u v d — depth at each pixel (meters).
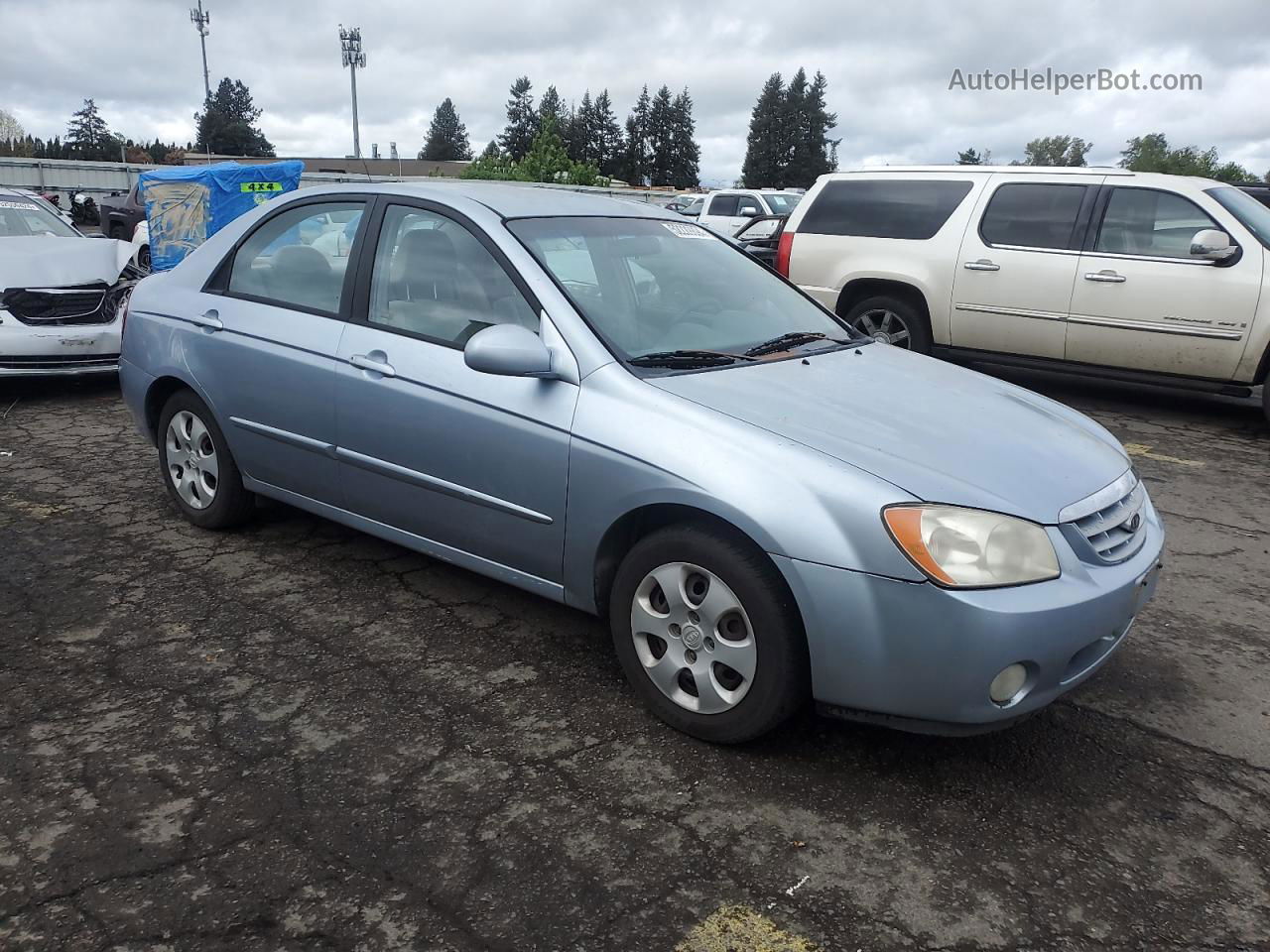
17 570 4.22
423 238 3.77
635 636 3.12
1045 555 2.70
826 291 8.94
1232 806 2.83
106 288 7.68
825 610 2.68
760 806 2.75
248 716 3.12
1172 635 3.96
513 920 2.29
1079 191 7.83
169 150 97.56
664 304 3.73
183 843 2.52
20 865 2.42
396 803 2.71
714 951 2.22
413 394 3.55
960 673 2.60
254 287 4.31
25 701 3.18
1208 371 7.35
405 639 3.69
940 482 2.73
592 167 30.59
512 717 3.17
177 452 4.71
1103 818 2.76
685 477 2.87
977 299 8.20
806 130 108.12
